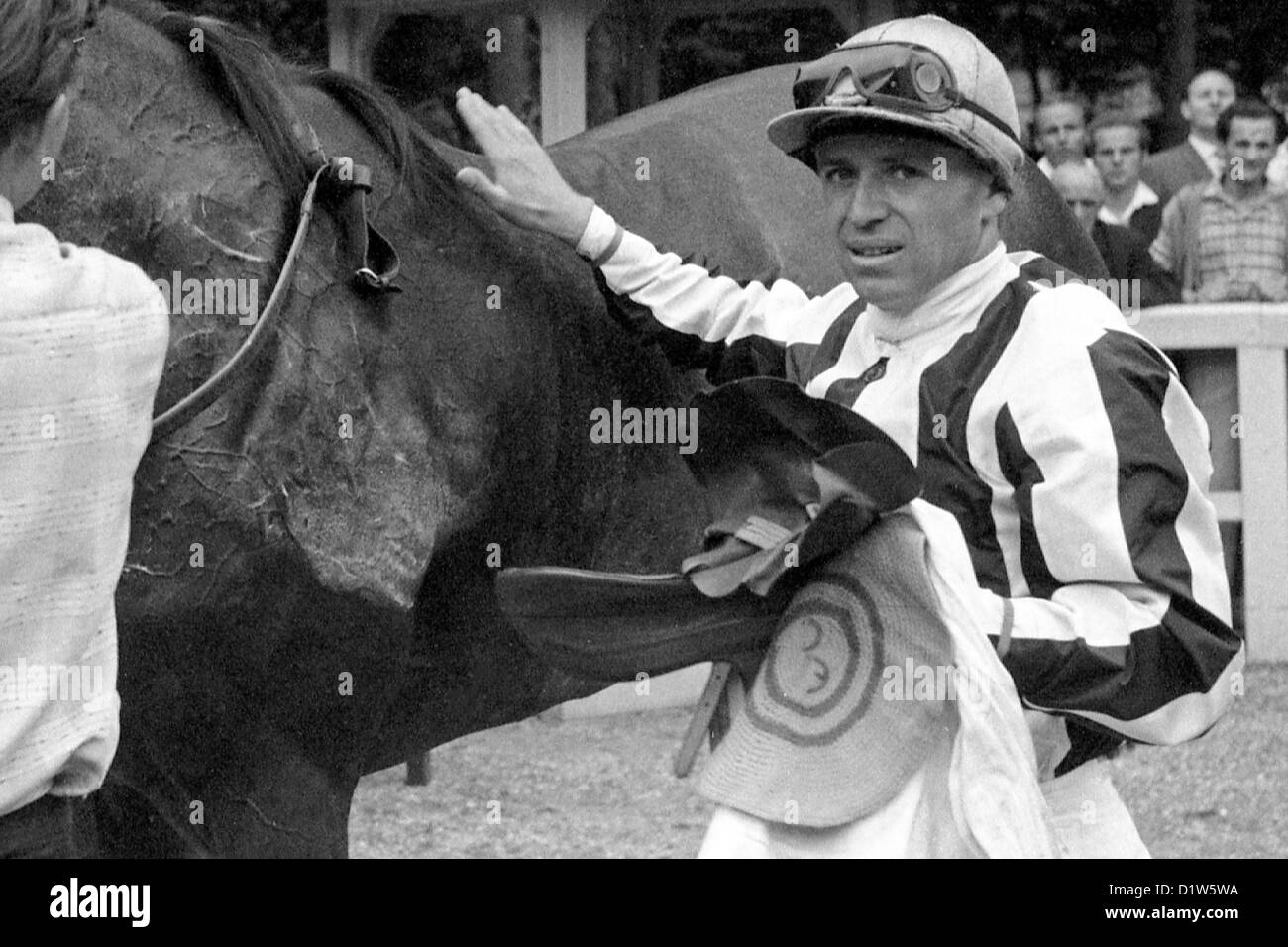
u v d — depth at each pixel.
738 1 6.48
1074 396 2.20
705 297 2.83
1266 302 7.16
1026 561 2.21
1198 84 7.48
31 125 1.83
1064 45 8.49
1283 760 5.57
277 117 2.69
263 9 6.28
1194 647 2.14
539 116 6.39
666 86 6.93
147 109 2.60
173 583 2.52
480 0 5.89
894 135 2.28
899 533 2.09
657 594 2.21
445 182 2.95
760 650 2.22
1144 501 2.15
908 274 2.30
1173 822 4.96
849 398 2.35
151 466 2.49
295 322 2.62
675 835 4.87
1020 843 2.02
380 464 2.70
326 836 2.79
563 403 3.01
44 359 1.76
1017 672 2.09
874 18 6.36
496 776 5.45
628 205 3.32
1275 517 6.91
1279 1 8.61
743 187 3.45
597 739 5.87
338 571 2.65
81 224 2.49
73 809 2.40
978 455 2.24
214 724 2.66
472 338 2.86
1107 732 2.18
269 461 2.57
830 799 2.09
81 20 1.85
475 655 3.00
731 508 2.24
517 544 2.99
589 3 5.94
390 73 6.40
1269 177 7.62
